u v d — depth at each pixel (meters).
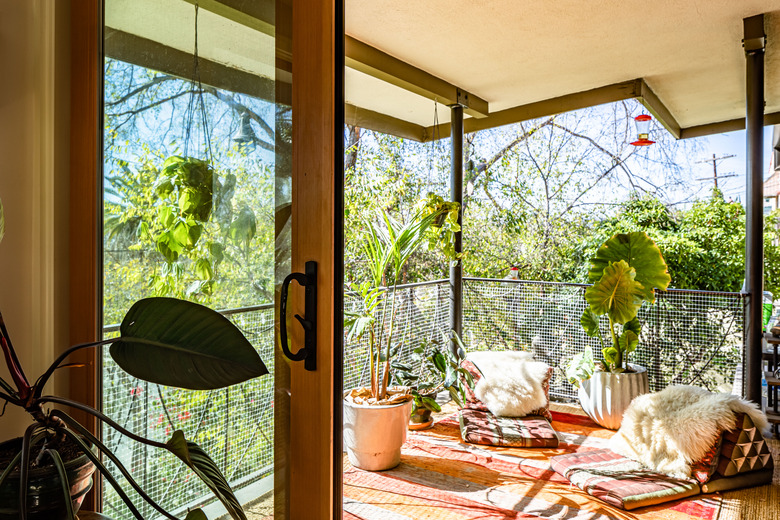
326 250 1.17
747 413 2.83
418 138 6.02
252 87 1.27
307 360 1.18
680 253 7.15
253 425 1.29
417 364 4.10
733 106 5.39
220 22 1.31
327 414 1.17
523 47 3.79
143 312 0.96
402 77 4.02
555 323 4.72
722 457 2.81
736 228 7.18
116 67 1.46
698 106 5.39
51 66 1.46
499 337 4.99
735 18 3.33
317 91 1.17
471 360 4.04
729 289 7.00
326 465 1.18
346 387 3.77
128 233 1.46
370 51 3.75
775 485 2.82
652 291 3.95
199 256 1.36
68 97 1.50
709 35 3.59
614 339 3.93
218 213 1.33
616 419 3.74
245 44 1.27
